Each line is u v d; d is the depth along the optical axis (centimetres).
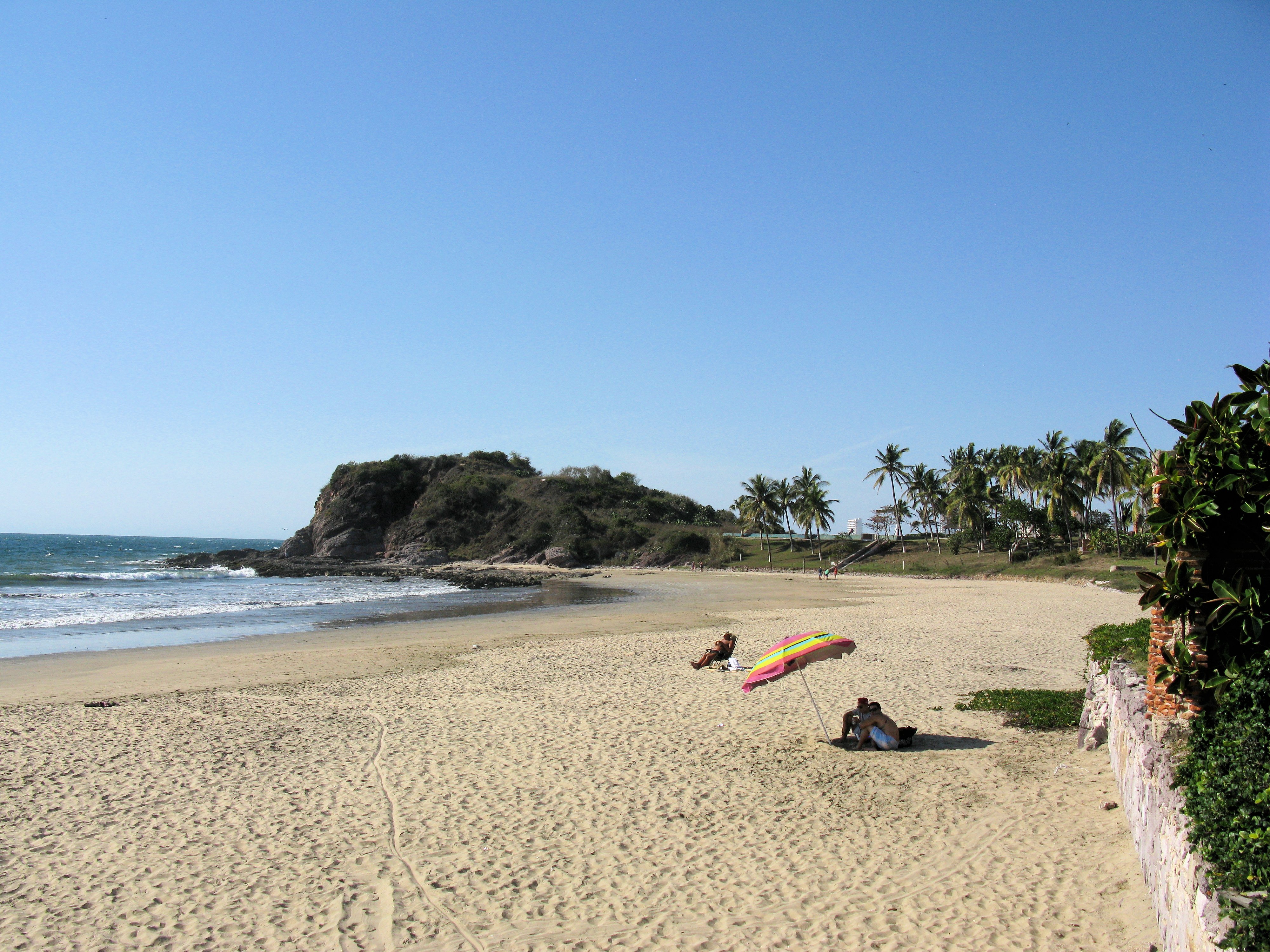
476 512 12075
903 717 1320
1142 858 683
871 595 4894
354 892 706
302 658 2139
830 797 936
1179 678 683
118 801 940
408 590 5744
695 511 13712
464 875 739
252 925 650
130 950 613
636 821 870
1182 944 500
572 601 4547
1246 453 641
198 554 10500
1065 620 2855
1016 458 7938
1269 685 502
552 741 1193
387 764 1086
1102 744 1063
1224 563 673
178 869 754
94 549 14325
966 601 3947
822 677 1677
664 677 1731
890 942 609
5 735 1259
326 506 12644
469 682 1702
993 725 1248
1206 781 510
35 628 3006
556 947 616
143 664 2070
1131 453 6538
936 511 8769
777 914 661
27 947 616
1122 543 6228
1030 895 672
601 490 12900
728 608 3934
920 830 832
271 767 1073
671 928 641
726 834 832
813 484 9531
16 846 809
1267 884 408
